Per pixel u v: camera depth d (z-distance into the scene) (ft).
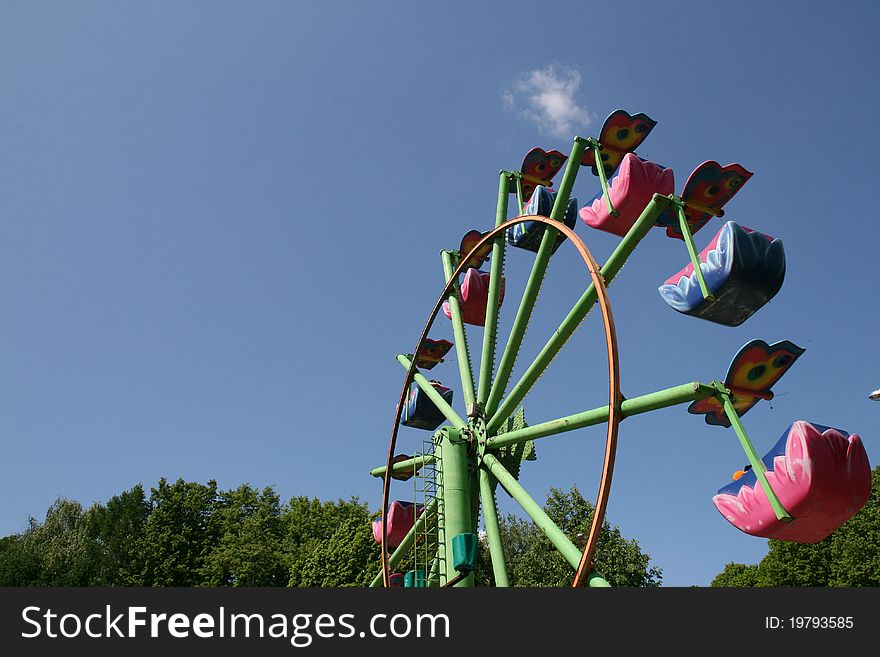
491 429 68.08
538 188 77.56
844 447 41.55
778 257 50.42
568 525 137.39
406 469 82.28
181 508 185.26
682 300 52.80
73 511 197.57
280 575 176.14
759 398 47.62
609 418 46.26
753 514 43.21
